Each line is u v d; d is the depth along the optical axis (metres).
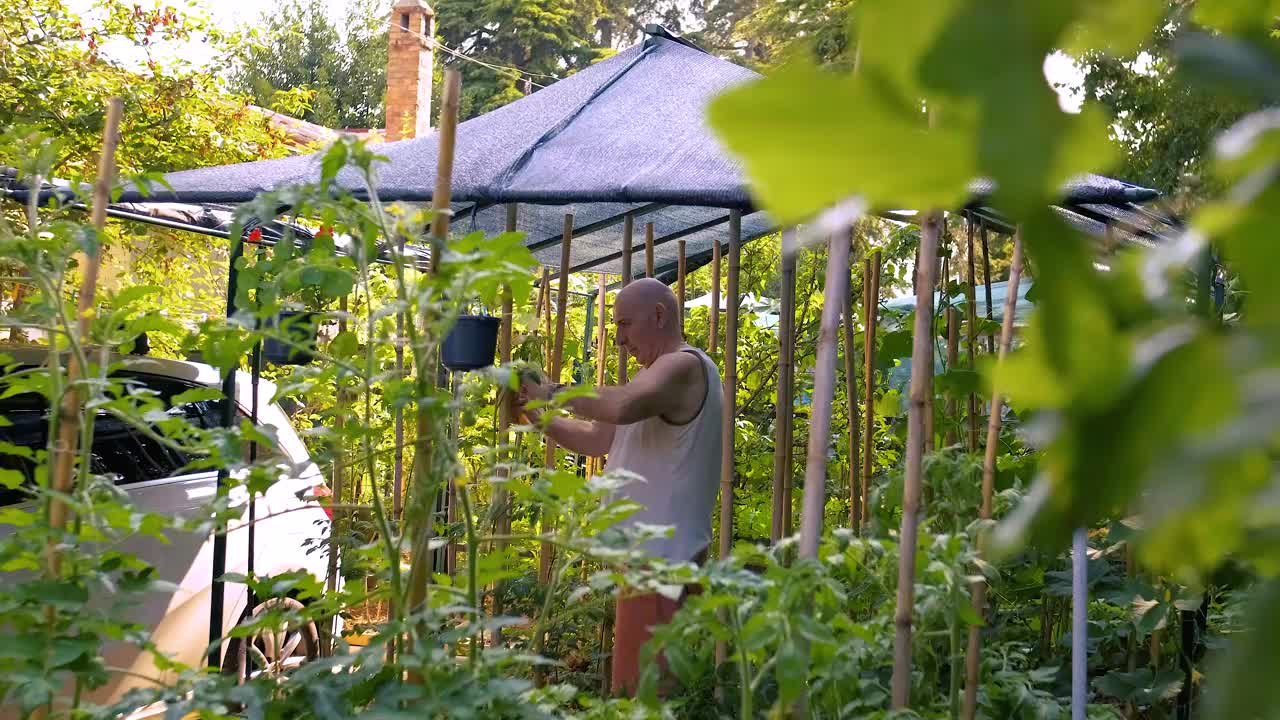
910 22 0.15
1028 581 2.94
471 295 1.58
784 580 1.56
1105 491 0.15
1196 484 0.14
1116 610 3.25
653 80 3.92
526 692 1.80
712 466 3.26
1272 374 0.14
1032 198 0.14
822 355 1.66
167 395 4.09
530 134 3.59
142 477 3.91
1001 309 5.51
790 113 0.15
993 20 0.15
